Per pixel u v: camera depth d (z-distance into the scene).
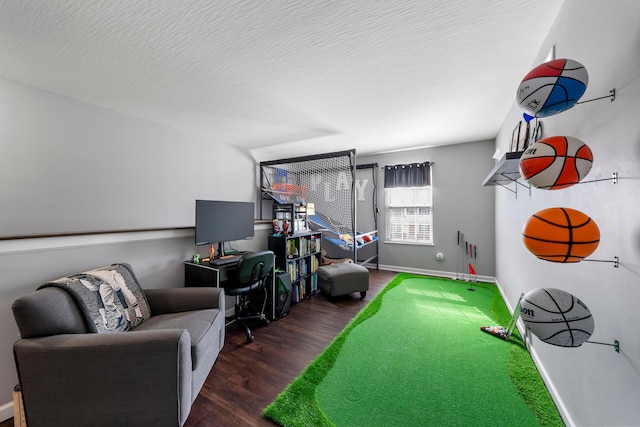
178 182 3.17
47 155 2.17
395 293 3.50
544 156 0.91
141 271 2.19
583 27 1.19
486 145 4.05
